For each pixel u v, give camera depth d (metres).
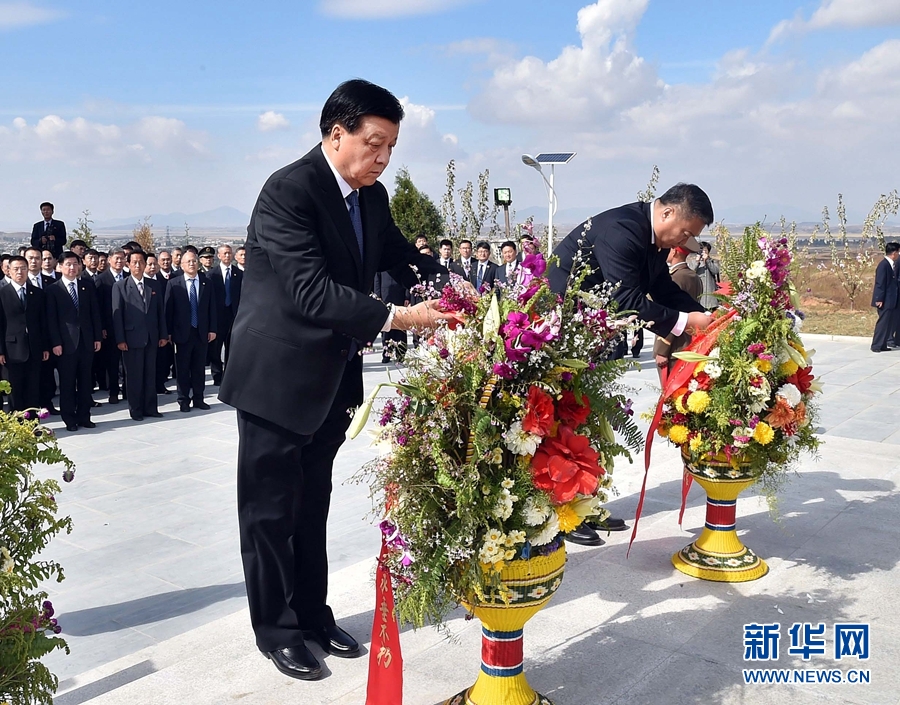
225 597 4.61
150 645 4.04
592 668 3.01
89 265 12.04
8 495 2.30
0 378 9.61
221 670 3.09
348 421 3.38
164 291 10.63
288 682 2.99
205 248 13.73
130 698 2.89
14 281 9.45
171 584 4.80
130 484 6.92
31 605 2.36
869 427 7.71
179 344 10.48
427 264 3.42
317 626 3.32
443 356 2.37
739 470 3.77
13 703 2.28
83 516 6.06
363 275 3.23
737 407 3.67
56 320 9.27
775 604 3.52
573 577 3.86
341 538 5.38
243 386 3.07
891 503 4.87
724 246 3.93
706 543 3.91
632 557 4.10
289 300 3.01
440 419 2.34
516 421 2.35
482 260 14.27
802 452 6.02
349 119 2.91
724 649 3.13
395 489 2.42
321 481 3.35
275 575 3.12
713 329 3.80
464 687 2.89
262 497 3.10
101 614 4.41
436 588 2.38
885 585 3.70
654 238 4.04
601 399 2.52
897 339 14.05
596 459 2.42
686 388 3.82
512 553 2.34
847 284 20.50
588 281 4.08
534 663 3.05
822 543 4.24
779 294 3.71
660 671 2.97
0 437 2.35
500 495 2.32
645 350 14.78
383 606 2.60
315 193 2.97
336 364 3.07
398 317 2.81
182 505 6.30
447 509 2.39
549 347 2.35
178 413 10.50
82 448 8.41
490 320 2.37
